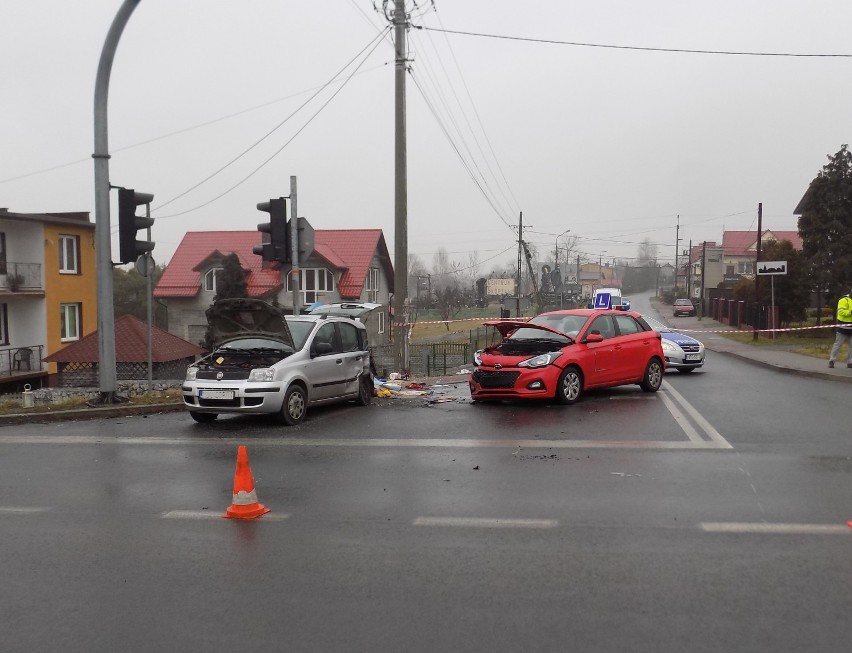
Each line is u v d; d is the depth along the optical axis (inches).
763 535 227.6
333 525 243.8
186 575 200.7
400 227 714.2
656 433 398.9
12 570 206.2
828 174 1437.0
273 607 178.4
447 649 155.4
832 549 214.2
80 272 1384.1
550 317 565.3
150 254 550.0
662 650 153.9
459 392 598.5
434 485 293.7
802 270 1433.3
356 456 350.3
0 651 157.6
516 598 181.3
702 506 259.3
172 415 493.4
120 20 471.5
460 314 2496.3
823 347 974.4
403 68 710.5
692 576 194.2
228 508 262.1
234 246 1824.6
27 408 501.7
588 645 156.3
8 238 1254.9
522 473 311.3
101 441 399.2
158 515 259.1
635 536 227.8
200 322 1748.3
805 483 289.7
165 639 162.4
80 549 223.5
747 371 759.7
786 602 177.0
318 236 1834.4
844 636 159.2
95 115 491.8
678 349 711.7
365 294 1768.0
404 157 714.2
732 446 362.3
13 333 1267.2
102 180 497.0
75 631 166.9
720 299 2150.6
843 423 424.8
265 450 368.2
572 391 506.0
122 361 941.8
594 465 324.5
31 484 305.3
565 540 224.8
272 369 432.5
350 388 502.6
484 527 239.0
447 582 192.5
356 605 178.7
